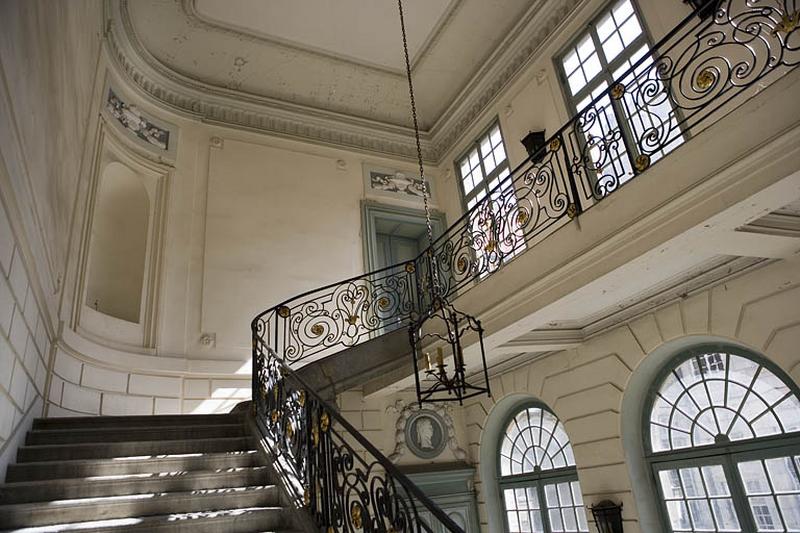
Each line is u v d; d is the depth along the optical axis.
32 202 3.57
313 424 4.00
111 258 7.91
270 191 9.19
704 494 5.62
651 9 6.57
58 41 4.11
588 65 7.63
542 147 5.04
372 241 9.66
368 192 10.03
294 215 9.21
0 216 2.83
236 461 4.46
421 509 8.02
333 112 10.15
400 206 10.18
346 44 8.97
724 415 5.54
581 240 4.52
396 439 8.30
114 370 6.91
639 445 6.23
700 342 5.76
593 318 6.52
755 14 3.44
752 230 4.08
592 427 6.54
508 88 9.09
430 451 8.45
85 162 6.54
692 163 3.71
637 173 4.10
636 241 4.09
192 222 8.40
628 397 6.26
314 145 9.91
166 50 8.66
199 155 8.87
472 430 8.69
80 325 6.53
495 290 5.44
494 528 8.19
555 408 7.09
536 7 8.23
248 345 8.09
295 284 8.78
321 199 9.55
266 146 9.49
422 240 10.77
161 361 7.36
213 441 4.71
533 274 4.97
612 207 4.28
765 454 5.16
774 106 3.26
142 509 3.61
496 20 8.65
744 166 3.40
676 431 5.97
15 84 2.85
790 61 4.80
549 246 4.84
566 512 7.24
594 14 7.55
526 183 8.30
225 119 9.34
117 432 4.71
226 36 8.58
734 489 5.36
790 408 5.01
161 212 8.17
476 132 9.91
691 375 5.90
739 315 5.14
